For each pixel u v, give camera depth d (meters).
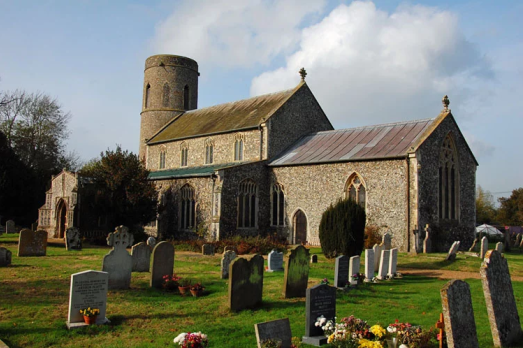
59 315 11.05
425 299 13.73
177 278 14.72
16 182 38.53
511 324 9.47
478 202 82.62
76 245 26.17
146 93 51.84
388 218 28.14
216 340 9.53
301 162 32.94
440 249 28.95
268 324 8.30
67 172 35.56
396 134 31.72
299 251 14.10
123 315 11.32
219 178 31.89
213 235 31.50
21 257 21.53
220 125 40.06
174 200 36.53
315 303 9.82
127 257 14.65
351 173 30.19
